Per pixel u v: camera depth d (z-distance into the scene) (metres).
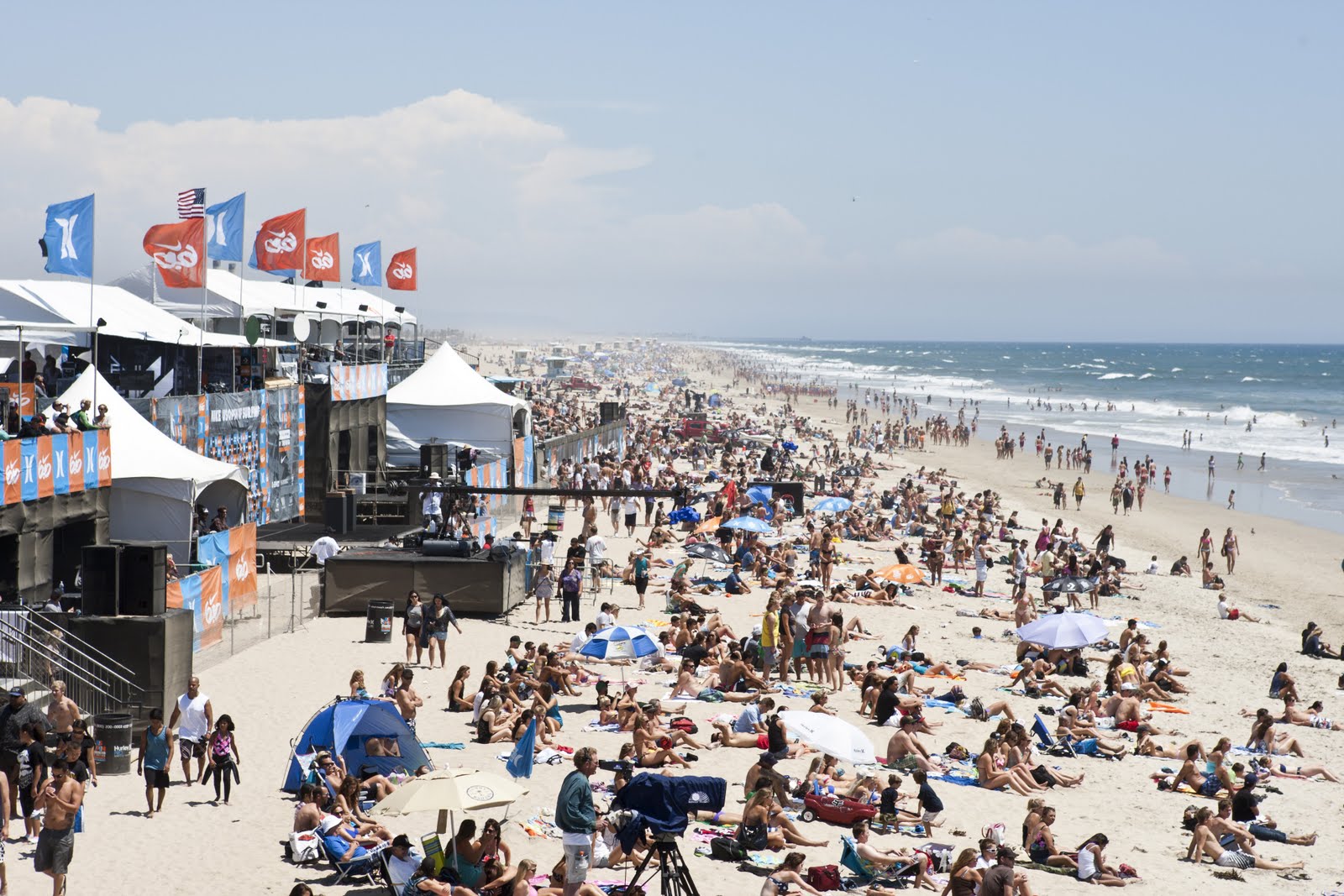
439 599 26.42
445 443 45.81
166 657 20.62
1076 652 30.19
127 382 35.38
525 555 33.94
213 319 44.88
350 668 25.69
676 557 43.22
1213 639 36.38
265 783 18.69
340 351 49.53
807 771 21.23
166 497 28.05
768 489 52.84
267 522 37.91
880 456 89.50
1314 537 58.72
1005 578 43.97
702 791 14.95
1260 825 20.25
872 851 16.75
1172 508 67.75
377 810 14.72
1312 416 138.00
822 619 27.27
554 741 21.88
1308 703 29.30
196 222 35.91
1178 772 23.19
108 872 15.20
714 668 26.80
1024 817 20.25
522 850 16.89
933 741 24.09
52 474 24.16
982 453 95.50
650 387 153.25
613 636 24.62
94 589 20.69
